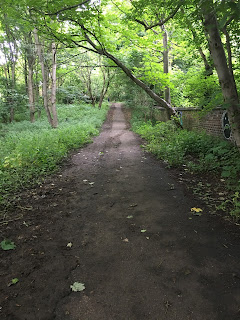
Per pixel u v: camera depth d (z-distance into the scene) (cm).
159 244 309
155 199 459
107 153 925
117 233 341
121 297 224
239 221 354
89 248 306
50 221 382
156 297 222
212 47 428
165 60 1388
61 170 685
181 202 439
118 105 3950
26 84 2625
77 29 895
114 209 422
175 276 249
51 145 905
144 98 1883
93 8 711
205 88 861
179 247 301
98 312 208
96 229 354
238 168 510
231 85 438
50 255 293
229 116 457
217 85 816
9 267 271
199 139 837
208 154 681
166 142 927
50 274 258
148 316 202
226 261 270
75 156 874
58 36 836
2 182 531
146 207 425
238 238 313
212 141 785
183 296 223
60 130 1308
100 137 1371
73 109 2777
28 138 1110
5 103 2123
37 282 246
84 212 413
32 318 204
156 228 350
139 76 1240
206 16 404
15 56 2064
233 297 220
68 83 3628
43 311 211
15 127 1831
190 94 1015
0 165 638
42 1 630
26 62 2252
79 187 541
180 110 1182
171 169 659
